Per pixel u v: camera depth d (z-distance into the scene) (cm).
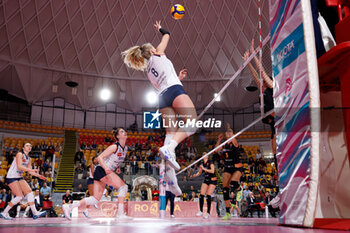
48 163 1708
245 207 1210
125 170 1428
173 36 2459
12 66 2258
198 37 2467
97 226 244
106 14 2367
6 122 2142
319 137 186
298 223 190
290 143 207
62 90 2527
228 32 2406
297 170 196
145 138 2417
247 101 2427
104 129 2736
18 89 2355
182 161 1817
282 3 235
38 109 2536
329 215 201
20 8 2158
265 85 380
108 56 2475
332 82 222
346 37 219
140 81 2623
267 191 1288
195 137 2361
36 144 2025
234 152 510
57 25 2294
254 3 2214
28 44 2259
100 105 2669
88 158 2084
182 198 1198
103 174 488
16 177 625
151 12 2409
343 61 201
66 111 2650
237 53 2409
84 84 2527
